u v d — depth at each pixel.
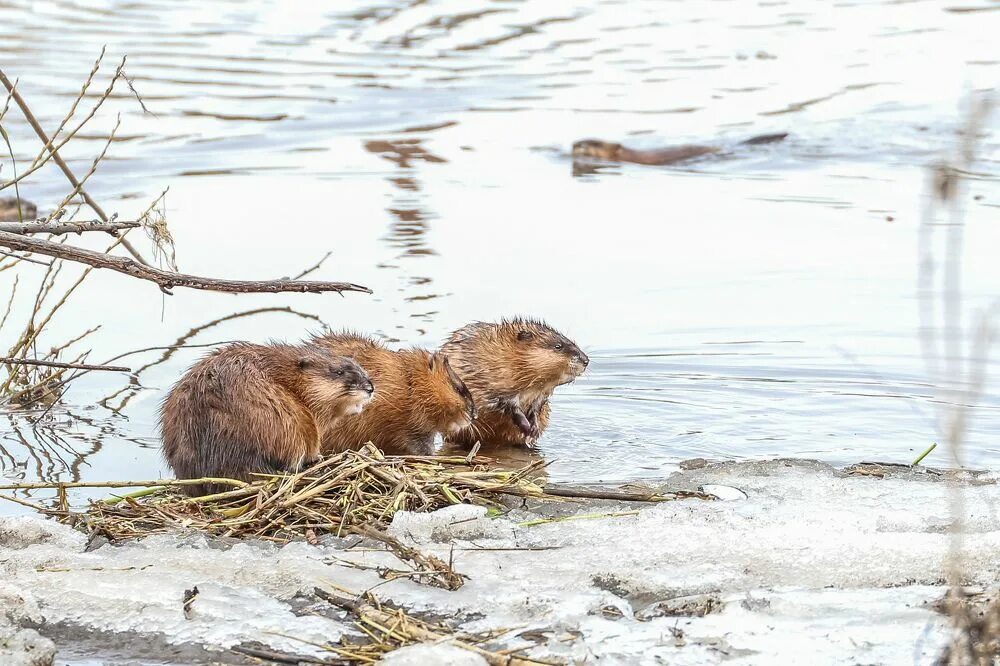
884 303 16.02
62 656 7.54
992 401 12.59
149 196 20.69
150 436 12.21
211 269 17.08
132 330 15.34
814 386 13.55
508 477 10.18
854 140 26.58
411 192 21.80
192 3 39.78
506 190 22.25
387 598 8.04
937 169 7.94
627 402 13.30
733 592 8.14
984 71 32.25
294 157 23.86
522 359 12.29
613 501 9.97
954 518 8.42
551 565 8.53
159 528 9.27
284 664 7.38
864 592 8.07
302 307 16.06
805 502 9.75
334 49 34.28
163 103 27.02
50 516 9.62
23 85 26.95
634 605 8.06
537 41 36.44
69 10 37.06
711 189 22.73
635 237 19.38
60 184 20.91
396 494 9.66
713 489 10.25
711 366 14.12
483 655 7.18
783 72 33.03
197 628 7.77
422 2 41.81
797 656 7.24
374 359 11.55
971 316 15.06
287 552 8.78
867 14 40.66
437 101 29.16
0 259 13.47
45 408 13.05
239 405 10.00
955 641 7.02
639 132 27.03
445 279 16.98
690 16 40.59
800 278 17.16
